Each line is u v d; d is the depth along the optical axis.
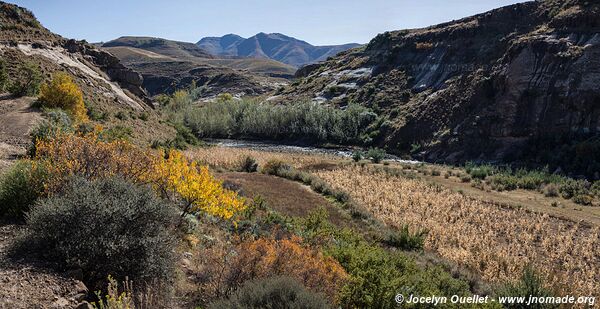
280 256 7.55
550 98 55.31
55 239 6.17
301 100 98.94
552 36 61.72
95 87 46.59
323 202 25.44
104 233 6.25
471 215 28.45
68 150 9.23
